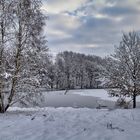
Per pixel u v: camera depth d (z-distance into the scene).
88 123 9.69
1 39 14.61
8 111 16.61
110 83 19.23
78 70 111.81
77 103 34.12
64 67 109.75
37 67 15.67
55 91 74.94
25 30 15.13
